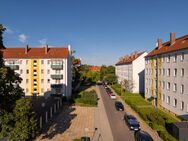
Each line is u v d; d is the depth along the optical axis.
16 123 23.84
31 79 68.12
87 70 125.19
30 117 24.89
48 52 69.94
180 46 43.34
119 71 114.94
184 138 29.16
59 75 66.38
